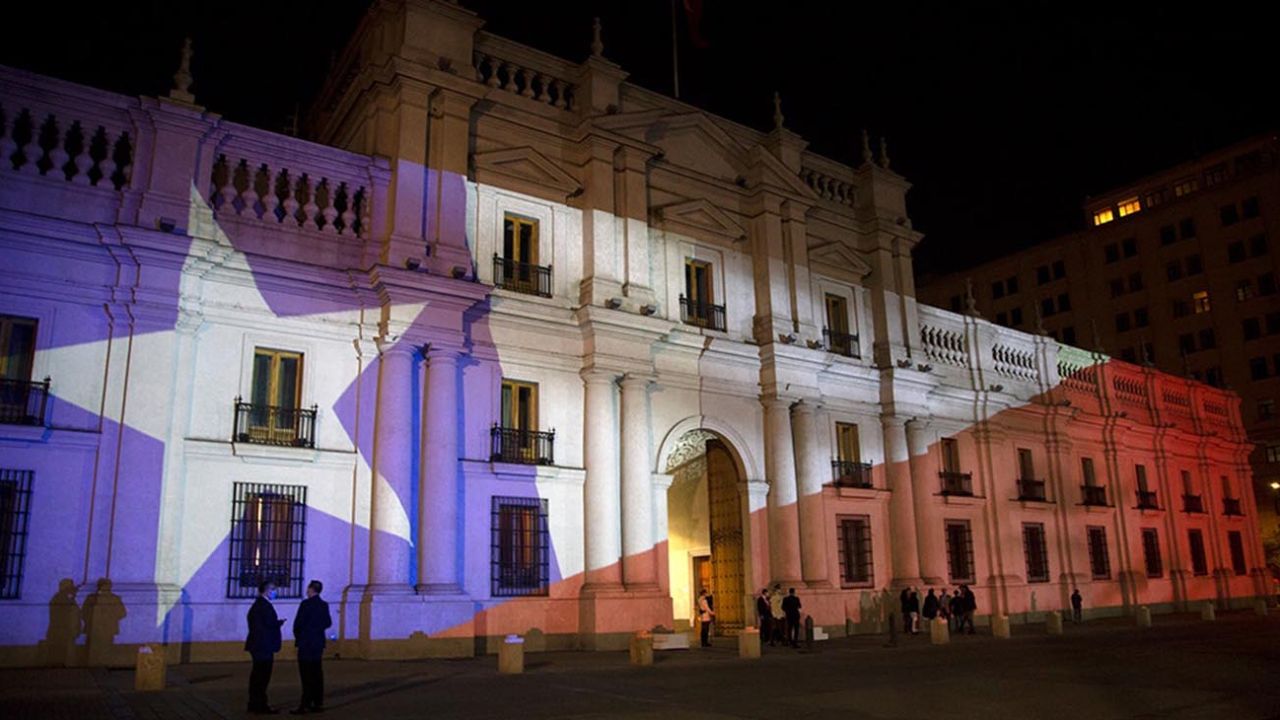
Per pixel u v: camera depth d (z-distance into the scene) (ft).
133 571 52.80
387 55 68.23
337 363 62.59
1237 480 146.82
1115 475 120.67
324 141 79.36
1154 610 120.37
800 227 88.74
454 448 63.87
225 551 56.44
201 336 58.34
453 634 60.64
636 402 73.61
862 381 92.17
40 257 53.83
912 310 97.30
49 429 51.93
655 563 73.51
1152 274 212.43
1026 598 101.19
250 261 59.67
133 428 54.13
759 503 81.61
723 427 80.79
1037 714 35.60
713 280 83.56
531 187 73.00
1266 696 40.42
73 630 50.90
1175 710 36.52
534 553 67.46
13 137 58.85
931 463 97.25
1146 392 133.39
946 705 38.09
